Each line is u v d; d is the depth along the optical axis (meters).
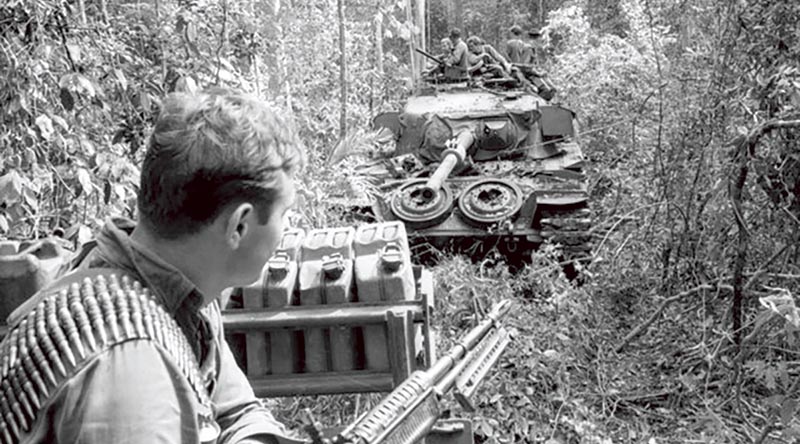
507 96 10.14
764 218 6.65
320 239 3.54
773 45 6.40
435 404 2.07
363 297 3.31
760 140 6.35
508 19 27.56
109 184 4.17
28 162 4.10
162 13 5.35
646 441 5.16
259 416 1.98
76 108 4.41
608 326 6.70
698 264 7.09
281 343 3.33
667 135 8.84
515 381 5.43
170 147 1.56
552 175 8.91
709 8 8.41
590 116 13.52
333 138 10.79
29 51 4.23
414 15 20.95
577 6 19.00
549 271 7.18
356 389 3.31
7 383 1.50
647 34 14.44
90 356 1.45
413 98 10.52
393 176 9.16
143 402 1.43
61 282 1.61
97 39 4.74
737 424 5.23
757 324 4.93
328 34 13.53
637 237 8.09
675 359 6.18
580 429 5.12
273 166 1.60
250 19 5.88
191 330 1.66
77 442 1.42
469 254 8.19
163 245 1.62
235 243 1.62
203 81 5.05
